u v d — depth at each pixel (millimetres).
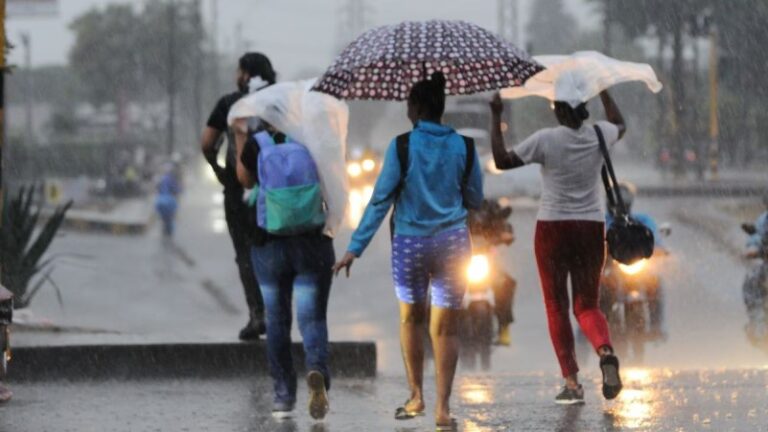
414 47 19438
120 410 22422
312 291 21031
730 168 175125
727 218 83688
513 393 23844
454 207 19828
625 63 22109
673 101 152375
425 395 23672
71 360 26172
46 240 34125
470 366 32219
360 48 19688
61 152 197500
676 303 46656
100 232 93562
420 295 20109
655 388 23797
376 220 19812
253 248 21281
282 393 21547
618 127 22734
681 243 69625
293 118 21047
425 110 19953
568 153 21516
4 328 22844
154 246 81750
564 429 19859
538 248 21953
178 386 25312
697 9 144000
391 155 19734
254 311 26797
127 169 155750
